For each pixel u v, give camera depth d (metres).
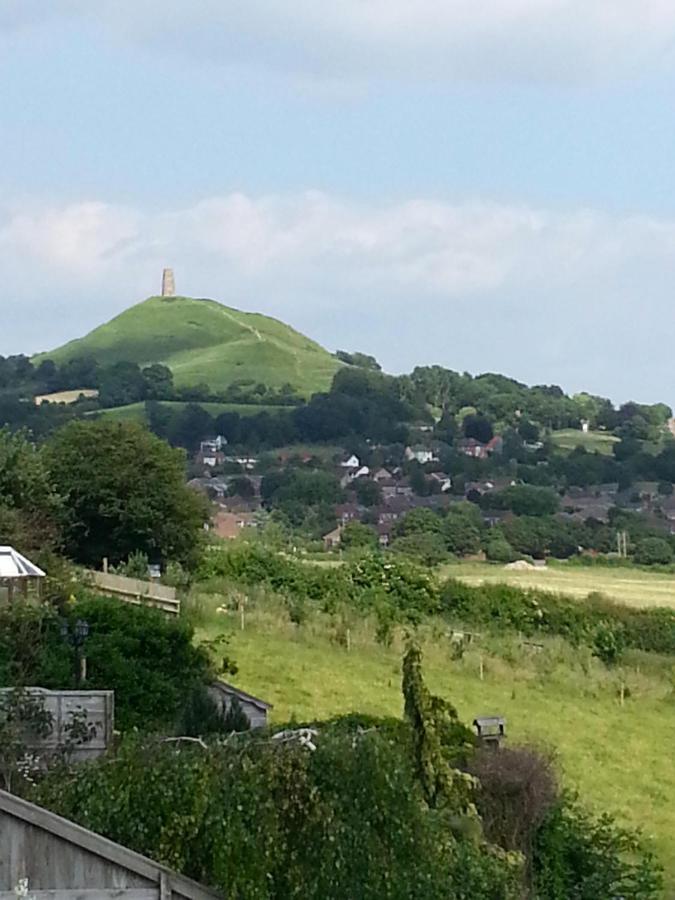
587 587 191.38
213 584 127.62
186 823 37.59
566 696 108.06
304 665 99.00
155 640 71.31
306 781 38.16
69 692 52.12
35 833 36.16
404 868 38.50
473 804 46.84
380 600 131.50
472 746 50.06
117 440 130.12
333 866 37.78
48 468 128.25
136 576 120.88
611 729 99.31
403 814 38.72
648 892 52.81
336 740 39.00
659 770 89.62
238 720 57.44
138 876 36.62
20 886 33.78
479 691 104.00
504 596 137.62
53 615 74.00
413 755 46.34
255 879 37.12
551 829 50.34
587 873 51.59
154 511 129.75
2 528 112.88
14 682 65.44
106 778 38.94
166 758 38.69
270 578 133.88
